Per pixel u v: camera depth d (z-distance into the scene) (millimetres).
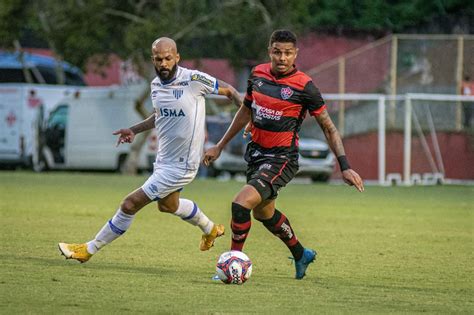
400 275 24828
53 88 88812
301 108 22969
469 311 19422
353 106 82375
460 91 80688
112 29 78688
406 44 83188
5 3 76562
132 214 25141
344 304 20031
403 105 81312
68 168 86312
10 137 89562
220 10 78125
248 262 22594
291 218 42656
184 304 19562
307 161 77125
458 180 79000
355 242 33031
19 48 90188
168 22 75750
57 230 34438
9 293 20422
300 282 23281
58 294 20422
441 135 79750
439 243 33031
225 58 83062
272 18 81250
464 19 95562
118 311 18609
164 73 24828
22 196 51781
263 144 23188
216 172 78812
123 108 82625
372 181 80000
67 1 75812
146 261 26531
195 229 36125
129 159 81250
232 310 18984
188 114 24984
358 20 107000
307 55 101125
